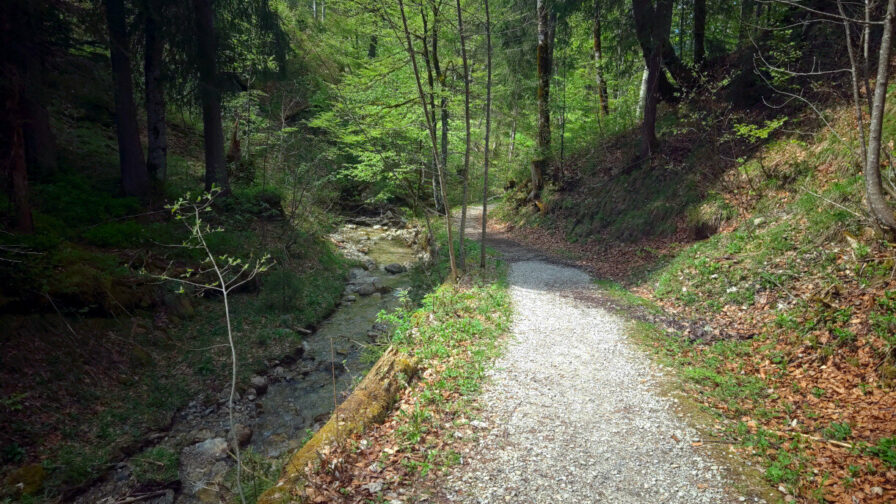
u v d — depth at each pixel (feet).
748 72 47.37
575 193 64.54
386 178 73.41
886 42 21.39
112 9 40.75
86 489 18.95
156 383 26.81
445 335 25.81
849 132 32.50
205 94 47.78
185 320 33.94
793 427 16.49
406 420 17.94
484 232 42.14
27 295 25.54
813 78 39.83
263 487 15.66
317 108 84.53
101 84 41.19
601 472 14.78
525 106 70.23
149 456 21.24
